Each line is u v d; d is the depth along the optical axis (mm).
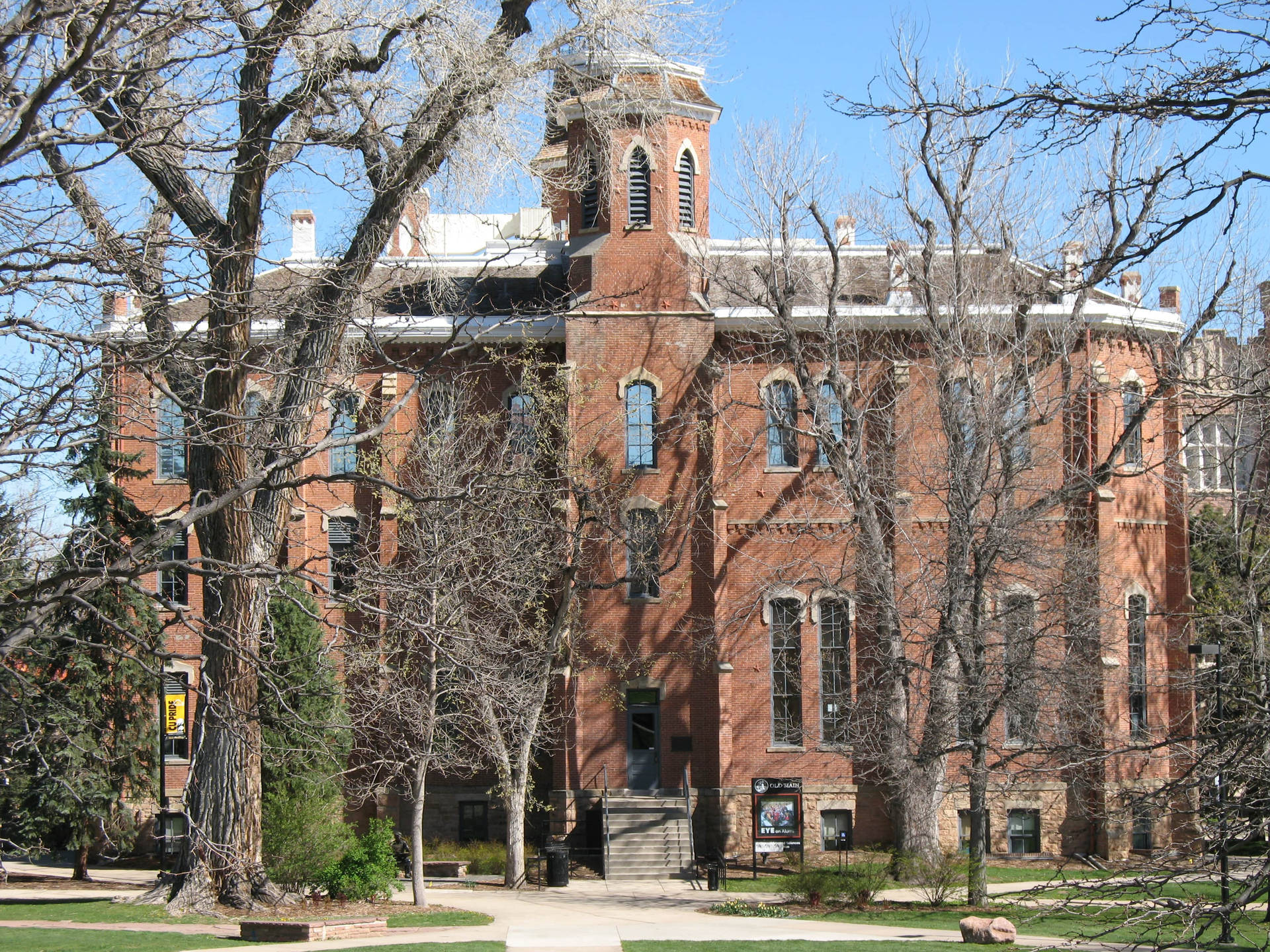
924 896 31719
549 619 38938
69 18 12602
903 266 35688
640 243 40938
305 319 20922
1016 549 30906
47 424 12281
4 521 14414
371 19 22688
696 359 40531
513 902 31188
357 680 35844
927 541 38250
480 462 31672
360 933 24375
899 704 33188
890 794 38219
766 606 39875
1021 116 10469
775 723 39844
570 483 34375
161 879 27859
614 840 37250
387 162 25516
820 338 40531
